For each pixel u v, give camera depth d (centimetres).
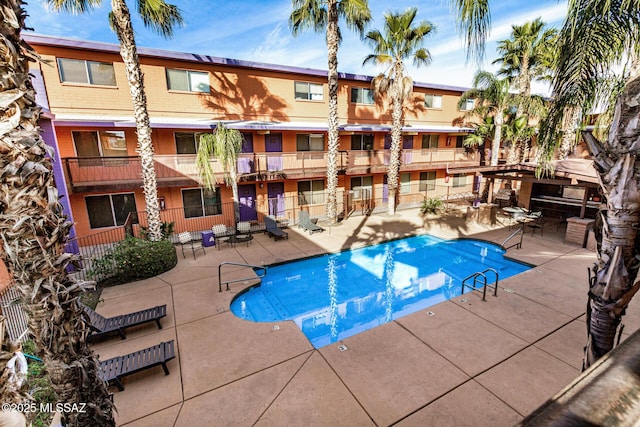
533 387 493
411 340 617
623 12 324
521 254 1112
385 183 2019
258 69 1509
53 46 1128
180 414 459
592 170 1073
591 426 58
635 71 308
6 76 218
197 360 576
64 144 1183
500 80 1723
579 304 745
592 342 349
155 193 1098
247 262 1106
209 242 1272
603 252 331
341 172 1712
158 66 1310
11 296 575
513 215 1555
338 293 965
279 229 1424
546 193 1631
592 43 351
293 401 477
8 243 248
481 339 616
